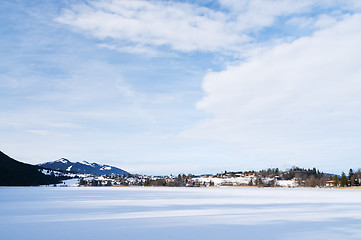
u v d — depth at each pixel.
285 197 52.59
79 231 15.54
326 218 21.58
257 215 23.09
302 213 24.81
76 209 27.52
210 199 44.66
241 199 45.12
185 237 14.16
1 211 25.75
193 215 22.86
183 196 54.69
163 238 13.90
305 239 13.86
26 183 167.62
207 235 14.67
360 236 14.67
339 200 43.34
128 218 20.92
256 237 14.25
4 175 154.75
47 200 40.56
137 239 13.65
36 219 20.30
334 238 14.15
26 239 13.55
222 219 20.64
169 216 22.16
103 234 14.73
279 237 14.30
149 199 43.94
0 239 13.55
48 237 13.98
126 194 63.09
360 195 62.38
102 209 27.53
